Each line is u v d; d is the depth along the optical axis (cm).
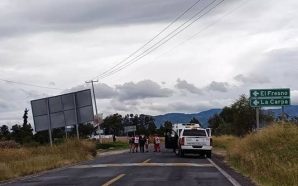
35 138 6694
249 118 5778
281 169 1634
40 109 3925
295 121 2936
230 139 5488
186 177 1833
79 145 3741
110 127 14450
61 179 1891
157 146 4947
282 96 3159
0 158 2878
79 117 3872
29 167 2489
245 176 1875
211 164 2592
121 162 2819
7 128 7550
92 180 1780
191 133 3388
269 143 2550
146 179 1758
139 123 15112
